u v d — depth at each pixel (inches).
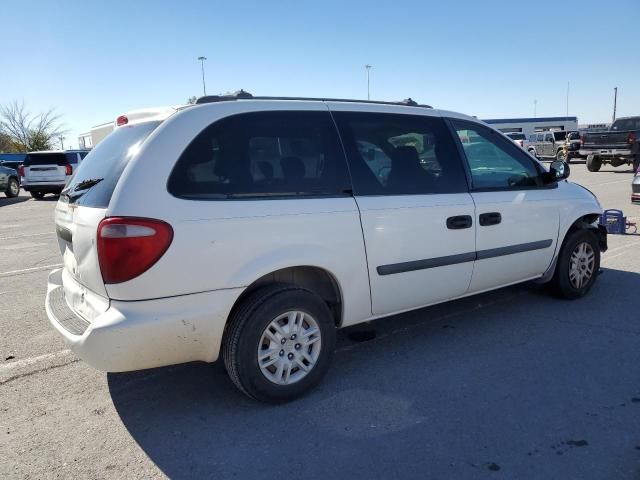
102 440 119.7
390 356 161.2
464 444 114.1
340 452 112.7
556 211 192.7
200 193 118.5
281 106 136.1
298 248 129.0
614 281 233.5
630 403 129.3
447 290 163.8
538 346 165.3
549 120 2285.9
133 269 110.0
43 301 227.8
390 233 145.8
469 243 164.7
